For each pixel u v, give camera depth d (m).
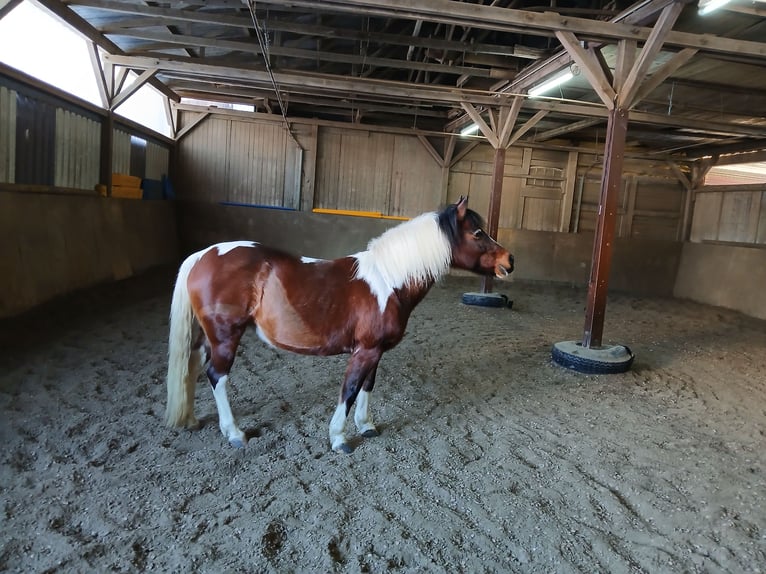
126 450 2.56
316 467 2.55
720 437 3.29
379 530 2.08
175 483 2.31
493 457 2.79
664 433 3.29
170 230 8.98
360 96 7.93
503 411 3.50
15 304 4.65
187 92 9.15
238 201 9.69
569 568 1.93
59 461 2.41
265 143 9.62
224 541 1.94
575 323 6.75
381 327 2.63
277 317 2.56
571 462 2.80
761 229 8.88
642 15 4.04
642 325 7.05
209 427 2.88
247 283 2.57
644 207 10.76
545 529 2.17
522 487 2.49
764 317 8.07
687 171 10.81
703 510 2.38
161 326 4.97
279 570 1.81
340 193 9.97
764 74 5.41
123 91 6.75
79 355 3.92
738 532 2.21
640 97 4.38
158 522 2.03
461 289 8.91
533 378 4.26
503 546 2.04
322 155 9.84
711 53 4.32
